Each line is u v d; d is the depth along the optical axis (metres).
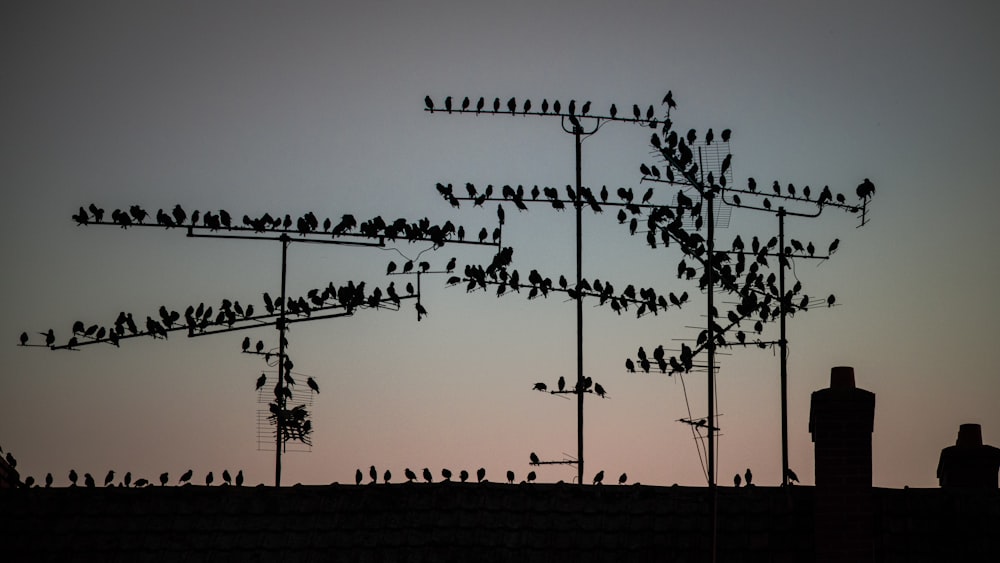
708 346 26.00
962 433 30.48
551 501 28.98
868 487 26.86
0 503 29.89
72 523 29.45
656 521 28.42
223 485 29.89
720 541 27.98
